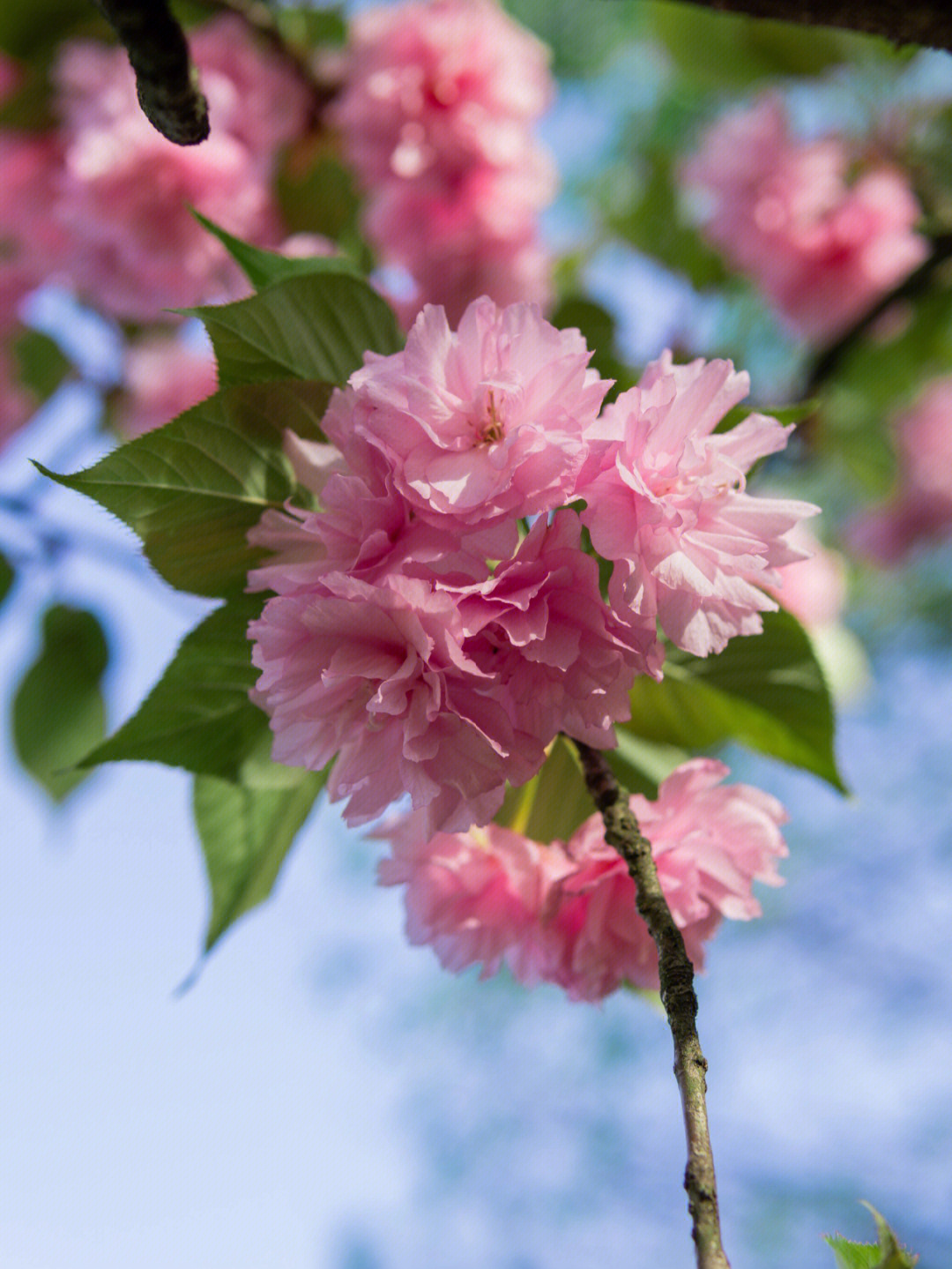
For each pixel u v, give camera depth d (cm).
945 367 152
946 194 138
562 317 84
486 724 66
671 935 65
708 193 129
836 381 137
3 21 97
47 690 100
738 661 75
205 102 65
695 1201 61
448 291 102
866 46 133
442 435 65
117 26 63
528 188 102
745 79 138
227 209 97
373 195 106
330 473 68
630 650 66
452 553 65
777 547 67
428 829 66
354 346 70
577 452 65
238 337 69
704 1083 63
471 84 100
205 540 69
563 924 71
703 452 66
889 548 170
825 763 76
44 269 106
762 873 70
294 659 66
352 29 105
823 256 128
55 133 101
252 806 76
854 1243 62
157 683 71
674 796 70
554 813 72
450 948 72
